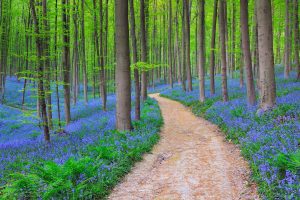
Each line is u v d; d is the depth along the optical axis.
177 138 14.43
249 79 17.84
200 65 26.17
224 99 21.91
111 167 8.96
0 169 9.80
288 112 12.16
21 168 9.09
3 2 37.00
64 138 15.05
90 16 29.72
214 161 10.14
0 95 43.16
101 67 26.03
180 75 48.72
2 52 40.78
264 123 11.95
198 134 15.05
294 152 7.50
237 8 34.09
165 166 10.06
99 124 18.16
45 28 15.77
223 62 22.05
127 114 14.53
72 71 44.56
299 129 9.62
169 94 38.53
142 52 20.86
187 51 33.88
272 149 8.35
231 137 12.70
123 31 14.34
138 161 10.65
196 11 40.97
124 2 14.24
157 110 23.17
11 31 47.50
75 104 36.69
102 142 11.49
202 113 21.67
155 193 7.87
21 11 42.94
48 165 7.62
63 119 29.08
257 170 7.94
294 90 19.19
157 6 47.84
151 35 50.38
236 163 9.59
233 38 34.09
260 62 14.10
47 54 19.22
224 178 8.48
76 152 10.89
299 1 29.73
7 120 29.94
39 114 27.62
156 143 13.30
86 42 49.81
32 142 15.88
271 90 13.83
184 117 21.50
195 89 36.84
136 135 13.27
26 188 7.12
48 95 19.45
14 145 15.73
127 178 9.01
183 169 9.60
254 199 6.80
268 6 13.86
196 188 7.98
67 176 7.53
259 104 14.34
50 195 6.88
